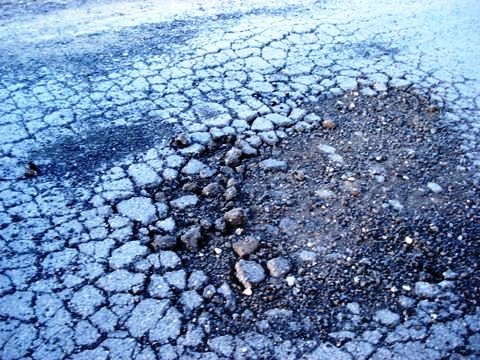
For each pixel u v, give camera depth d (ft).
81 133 12.12
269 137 12.38
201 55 15.60
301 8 19.52
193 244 9.41
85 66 14.74
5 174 10.77
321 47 16.53
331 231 9.90
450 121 13.42
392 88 14.64
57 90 13.58
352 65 15.62
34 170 10.86
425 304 8.50
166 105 13.26
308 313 8.28
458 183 11.34
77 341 7.68
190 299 8.43
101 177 10.88
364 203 10.62
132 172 11.07
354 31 17.83
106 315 8.09
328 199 10.70
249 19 18.21
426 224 10.14
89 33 16.65
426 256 9.43
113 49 15.72
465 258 9.43
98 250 9.21
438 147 12.46
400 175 11.48
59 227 9.62
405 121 13.34
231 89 14.07
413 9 20.25
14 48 15.47
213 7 19.15
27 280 8.56
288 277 8.86
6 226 9.54
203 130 12.43
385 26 18.47
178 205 10.34
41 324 7.89
